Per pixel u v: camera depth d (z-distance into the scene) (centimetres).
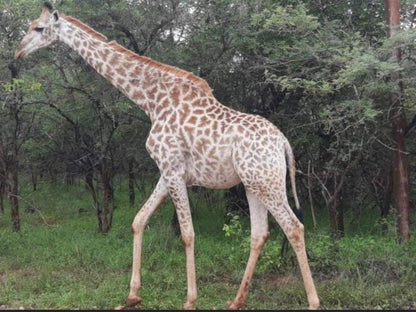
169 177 486
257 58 702
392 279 546
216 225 839
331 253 614
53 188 1271
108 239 756
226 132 469
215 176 482
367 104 562
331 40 623
